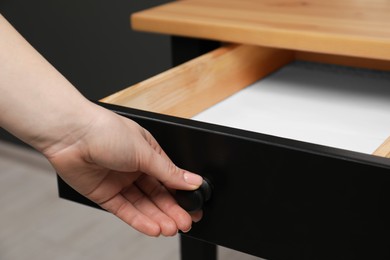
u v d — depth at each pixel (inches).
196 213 27.9
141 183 28.9
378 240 24.2
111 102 31.1
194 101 36.6
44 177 83.8
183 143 27.2
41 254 67.1
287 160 25.0
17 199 78.7
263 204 26.2
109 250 67.2
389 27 35.9
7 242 69.6
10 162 87.7
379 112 36.9
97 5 72.3
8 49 25.3
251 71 41.3
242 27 37.1
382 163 23.5
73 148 26.2
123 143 25.8
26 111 25.5
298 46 35.8
